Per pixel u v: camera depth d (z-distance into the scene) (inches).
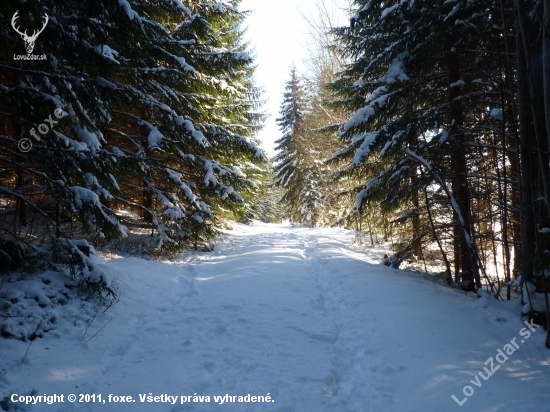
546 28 182.7
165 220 434.9
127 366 188.2
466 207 336.8
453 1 276.4
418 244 383.9
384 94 355.6
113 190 258.7
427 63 360.5
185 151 444.1
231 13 494.3
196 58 432.5
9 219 298.2
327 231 840.9
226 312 266.1
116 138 417.4
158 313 266.2
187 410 149.9
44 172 252.4
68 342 199.2
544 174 199.2
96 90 241.8
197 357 197.0
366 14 373.1
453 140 320.8
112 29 249.9
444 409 147.3
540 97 245.9
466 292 323.0
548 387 163.0
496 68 306.0
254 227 1034.7
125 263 341.1
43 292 223.8
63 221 387.9
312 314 270.8
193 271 392.2
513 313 246.7
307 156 1162.0
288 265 430.6
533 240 250.5
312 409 153.7
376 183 393.4
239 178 479.2
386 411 152.3
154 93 401.4
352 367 196.5
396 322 236.7
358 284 330.0
